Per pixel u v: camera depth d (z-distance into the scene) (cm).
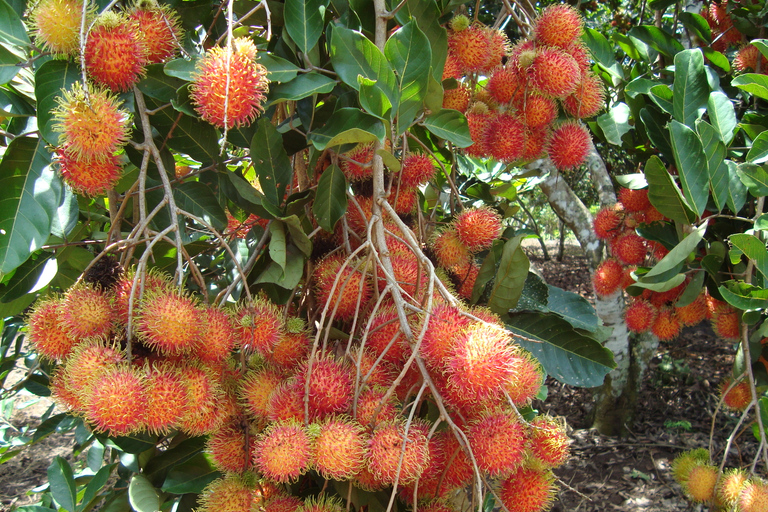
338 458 54
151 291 58
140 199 60
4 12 58
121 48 57
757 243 78
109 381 54
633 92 97
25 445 109
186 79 60
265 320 60
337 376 58
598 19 251
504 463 56
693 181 80
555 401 254
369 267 64
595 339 75
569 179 293
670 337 103
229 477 60
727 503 84
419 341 54
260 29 76
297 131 69
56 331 58
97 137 56
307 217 70
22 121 66
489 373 54
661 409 237
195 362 58
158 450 77
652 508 177
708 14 124
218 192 76
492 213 71
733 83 84
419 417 64
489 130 76
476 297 73
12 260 59
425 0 70
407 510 63
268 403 59
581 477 199
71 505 80
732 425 218
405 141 68
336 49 64
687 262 86
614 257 113
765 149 82
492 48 76
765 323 86
